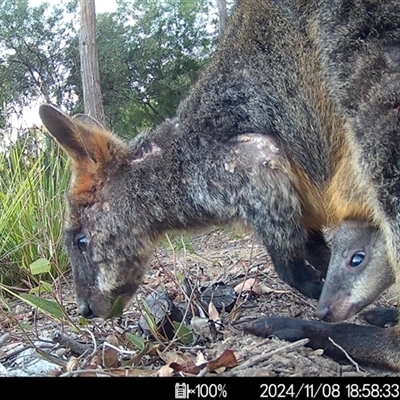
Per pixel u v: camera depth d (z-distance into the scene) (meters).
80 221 0.47
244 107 0.42
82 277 0.47
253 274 0.55
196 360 0.33
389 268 0.38
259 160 0.41
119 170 0.45
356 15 0.36
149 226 0.45
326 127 0.39
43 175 0.71
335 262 0.39
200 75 0.46
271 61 0.41
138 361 0.34
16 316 0.51
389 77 0.35
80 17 1.60
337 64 0.37
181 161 0.43
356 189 0.38
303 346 0.35
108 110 2.97
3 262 0.62
